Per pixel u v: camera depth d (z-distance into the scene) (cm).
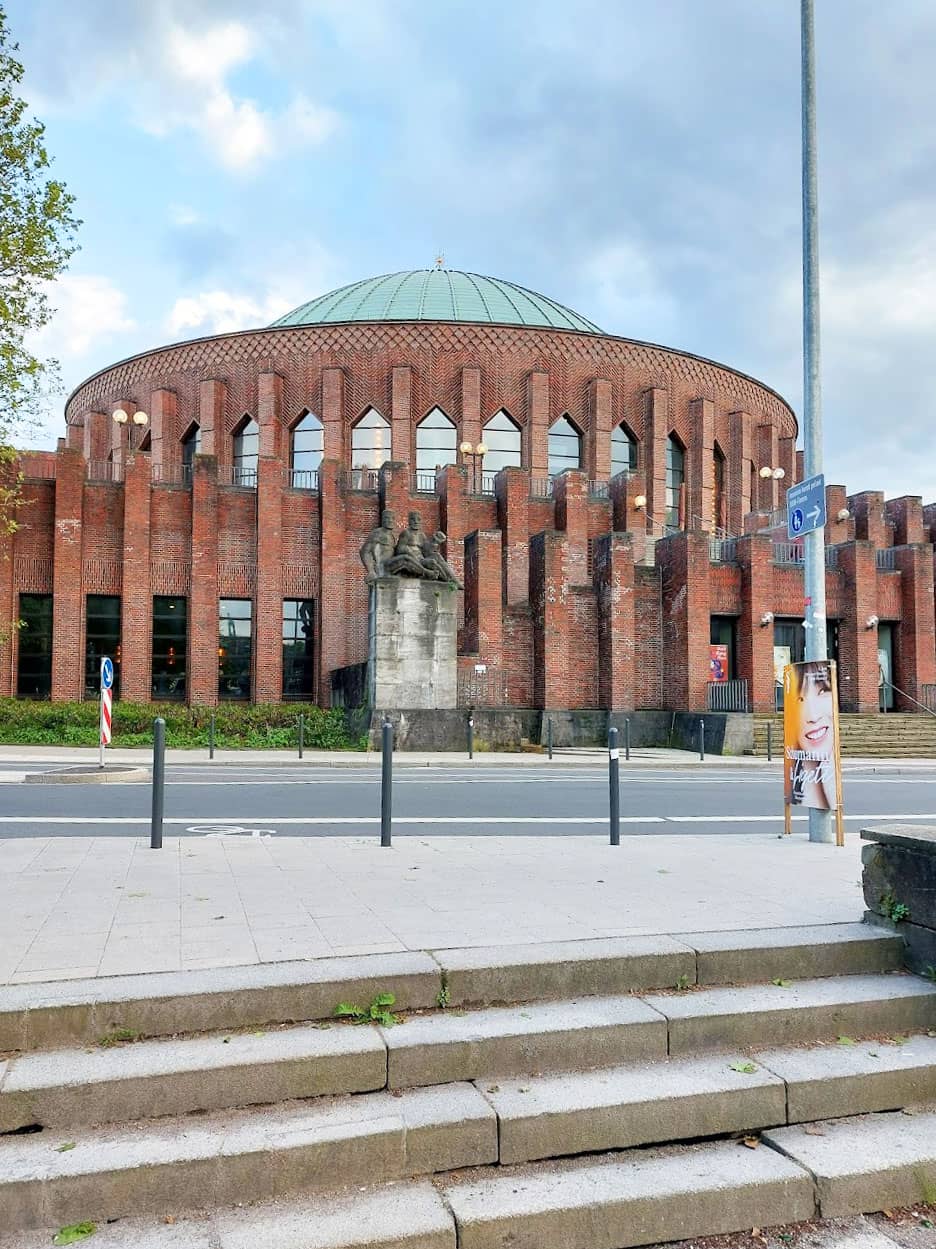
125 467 3188
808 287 1077
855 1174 386
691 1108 412
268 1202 359
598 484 4325
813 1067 445
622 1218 361
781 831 1142
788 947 526
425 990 470
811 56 1073
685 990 506
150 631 3175
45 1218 343
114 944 518
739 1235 373
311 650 3409
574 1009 471
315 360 4316
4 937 532
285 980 454
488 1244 346
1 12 2050
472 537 3319
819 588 1053
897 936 547
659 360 4625
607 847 916
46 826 1098
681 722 3212
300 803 1381
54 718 2784
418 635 2783
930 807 1517
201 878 716
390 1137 374
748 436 4962
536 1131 392
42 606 3131
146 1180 350
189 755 2403
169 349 4500
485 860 817
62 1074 388
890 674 3891
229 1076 397
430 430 4381
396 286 5256
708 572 3397
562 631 3244
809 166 1075
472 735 2591
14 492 2789
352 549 3472
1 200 2164
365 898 646
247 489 3350
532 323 4997
